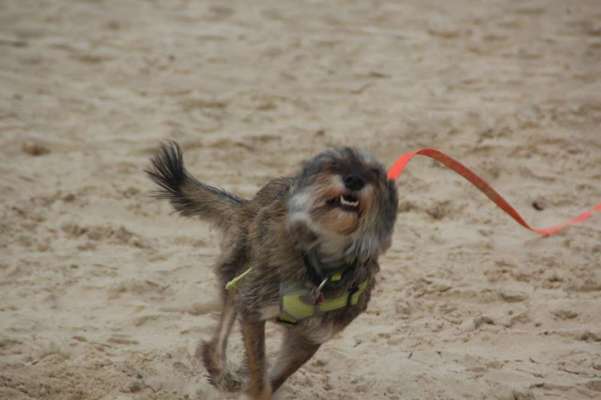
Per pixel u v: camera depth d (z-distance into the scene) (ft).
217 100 50.39
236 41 61.57
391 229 22.22
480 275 32.32
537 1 72.43
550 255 33.86
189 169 41.24
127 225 35.73
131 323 27.91
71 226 34.78
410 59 58.49
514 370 26.03
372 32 64.28
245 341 22.52
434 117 48.14
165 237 34.91
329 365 26.22
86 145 43.55
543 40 62.08
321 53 59.52
